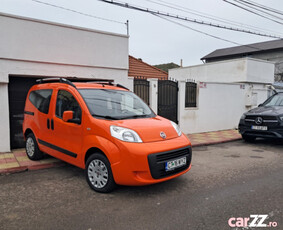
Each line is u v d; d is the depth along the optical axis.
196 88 10.52
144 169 3.57
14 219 3.10
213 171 5.21
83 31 7.39
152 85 8.96
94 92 4.68
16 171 5.00
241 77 12.77
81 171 5.12
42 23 6.68
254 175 4.95
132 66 13.34
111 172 3.74
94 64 7.66
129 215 3.22
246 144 8.48
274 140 9.26
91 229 2.88
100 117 4.10
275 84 15.47
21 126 7.07
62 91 4.86
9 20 6.20
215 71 14.12
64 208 3.42
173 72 16.95
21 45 6.41
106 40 7.85
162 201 3.66
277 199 3.76
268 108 8.35
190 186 4.29
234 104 12.08
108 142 3.73
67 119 4.18
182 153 4.07
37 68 6.73
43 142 5.19
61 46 7.04
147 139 3.78
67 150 4.50
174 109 9.86
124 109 4.64
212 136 9.78
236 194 3.95
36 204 3.55
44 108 5.19
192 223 3.03
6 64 6.27
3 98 6.33
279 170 5.30
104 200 3.69
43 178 4.68
